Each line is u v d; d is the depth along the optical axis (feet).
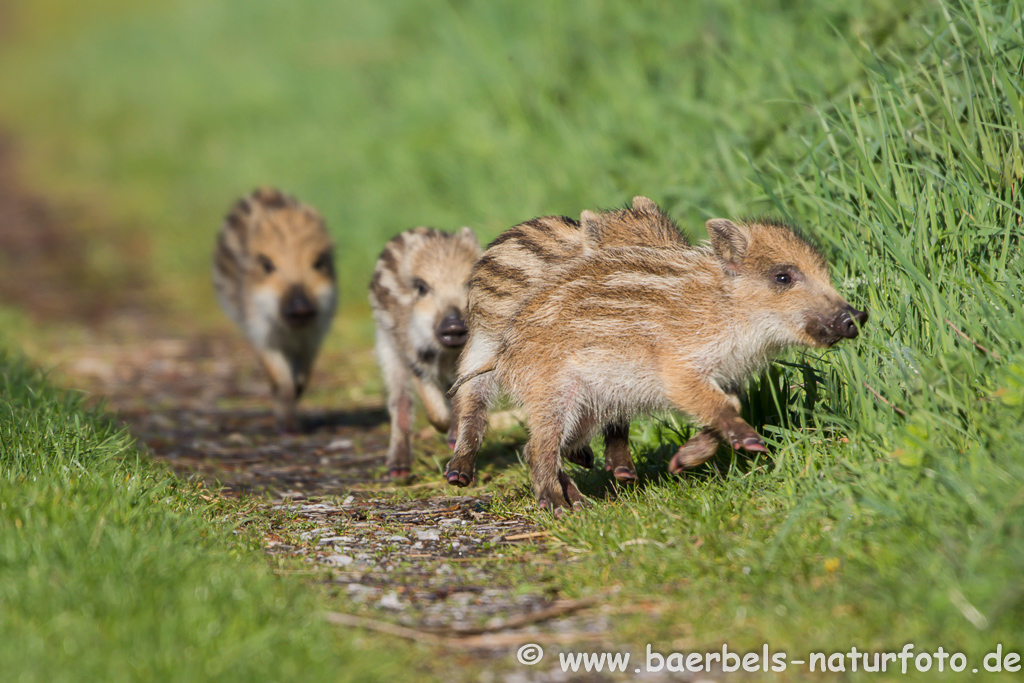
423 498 67.82
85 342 128.47
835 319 58.49
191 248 177.27
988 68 67.82
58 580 43.91
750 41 101.40
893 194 67.46
